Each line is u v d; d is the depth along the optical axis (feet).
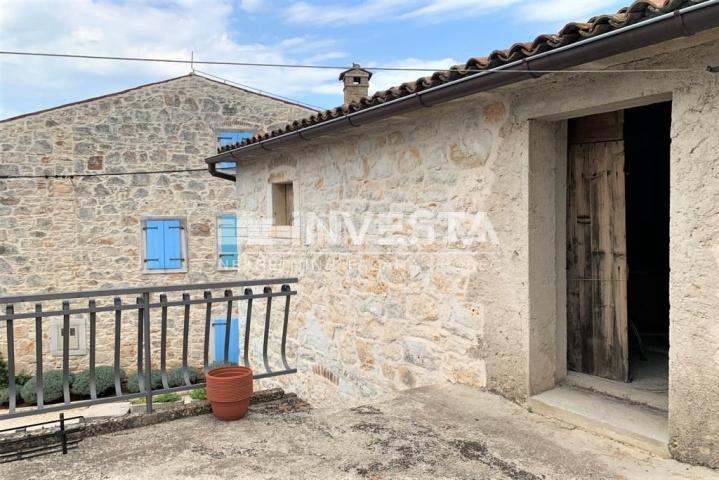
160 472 8.27
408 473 7.85
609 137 10.54
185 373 11.39
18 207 35.06
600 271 10.87
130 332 36.70
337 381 17.03
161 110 37.37
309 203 18.58
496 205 11.16
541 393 10.61
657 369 11.68
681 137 7.93
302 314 19.30
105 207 36.45
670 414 8.14
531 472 7.82
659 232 16.46
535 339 10.60
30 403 32.68
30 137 35.19
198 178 37.99
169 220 37.45
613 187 10.56
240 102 38.99
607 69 8.71
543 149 10.68
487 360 11.46
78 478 8.13
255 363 23.57
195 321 37.24
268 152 18.88
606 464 8.04
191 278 37.88
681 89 7.91
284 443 9.29
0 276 34.81
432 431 9.43
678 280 7.98
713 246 7.60
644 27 6.93
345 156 16.43
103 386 33.50
